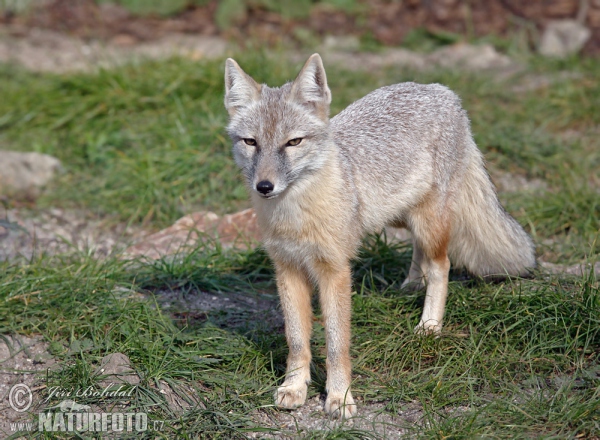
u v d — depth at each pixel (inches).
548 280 358.6
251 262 404.5
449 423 271.0
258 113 292.8
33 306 345.4
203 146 523.5
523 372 303.9
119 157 533.3
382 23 825.5
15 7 861.2
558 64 669.9
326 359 297.3
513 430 268.8
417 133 337.1
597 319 312.7
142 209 486.3
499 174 516.7
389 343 322.3
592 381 288.5
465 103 589.3
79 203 502.3
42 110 597.3
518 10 815.1
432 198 340.5
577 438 262.7
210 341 329.7
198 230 439.5
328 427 278.5
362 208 313.7
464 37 777.6
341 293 297.1
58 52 756.0
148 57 673.6
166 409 284.5
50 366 314.0
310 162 287.3
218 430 274.8
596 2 809.5
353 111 342.6
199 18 854.5
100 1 887.7
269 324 353.1
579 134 557.9
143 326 337.1
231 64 300.5
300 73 289.3
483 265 370.3
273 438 274.7
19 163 526.9
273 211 292.7
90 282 365.7
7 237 441.4
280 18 842.2
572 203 454.9
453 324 340.2
